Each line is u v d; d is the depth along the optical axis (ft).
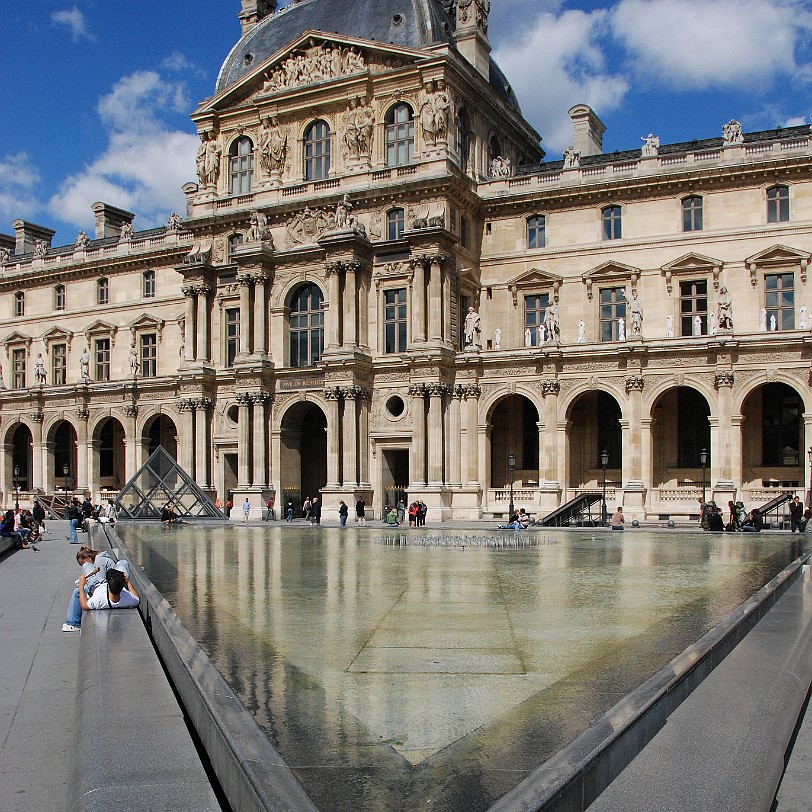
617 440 224.74
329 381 231.71
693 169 218.18
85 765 31.94
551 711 40.55
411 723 39.01
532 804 24.91
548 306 224.94
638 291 225.15
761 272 213.66
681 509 200.03
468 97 243.40
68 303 322.14
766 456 209.36
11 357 335.06
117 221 358.02
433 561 113.19
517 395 230.27
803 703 44.52
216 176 263.49
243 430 243.81
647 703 34.50
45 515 273.75
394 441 229.66
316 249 239.50
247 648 55.47
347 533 175.94
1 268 338.75
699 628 60.95
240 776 28.55
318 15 261.03
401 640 58.08
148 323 301.43
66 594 93.25
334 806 28.30
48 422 299.38
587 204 231.71
